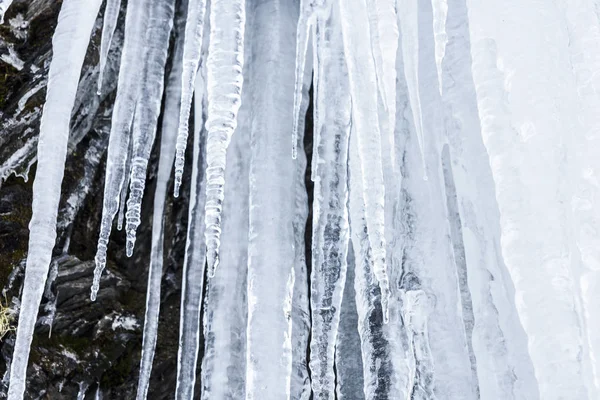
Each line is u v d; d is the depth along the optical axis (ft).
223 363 10.68
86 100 12.29
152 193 13.00
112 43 12.57
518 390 8.88
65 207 11.96
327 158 10.72
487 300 9.43
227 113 9.57
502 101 8.85
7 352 11.14
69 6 10.35
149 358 10.73
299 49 10.48
